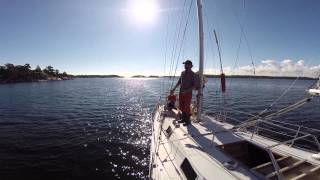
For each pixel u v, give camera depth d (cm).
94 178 1221
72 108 3734
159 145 912
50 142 1803
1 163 1393
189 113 907
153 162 830
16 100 5034
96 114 3122
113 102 4606
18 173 1270
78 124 2461
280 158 595
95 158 1472
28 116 2973
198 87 892
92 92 7488
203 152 680
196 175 600
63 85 12988
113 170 1306
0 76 16400
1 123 2525
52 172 1286
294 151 644
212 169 590
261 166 562
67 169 1321
